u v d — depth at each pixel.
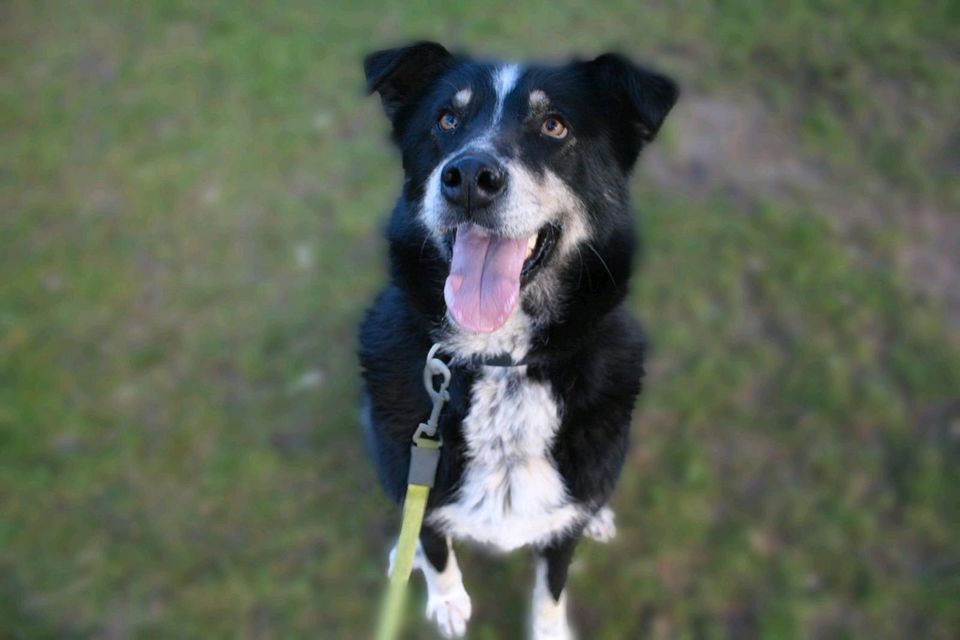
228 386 0.85
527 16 1.44
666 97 0.57
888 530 0.72
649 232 0.98
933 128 1.13
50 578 0.70
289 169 1.11
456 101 0.59
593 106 0.60
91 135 1.19
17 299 0.93
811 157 1.10
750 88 1.23
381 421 0.60
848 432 0.79
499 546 0.64
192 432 0.81
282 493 0.76
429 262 0.59
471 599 0.71
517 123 0.57
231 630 0.68
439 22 1.44
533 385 0.58
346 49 1.37
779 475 0.76
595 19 1.43
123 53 1.39
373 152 1.14
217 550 0.73
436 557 0.65
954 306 0.89
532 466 0.58
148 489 0.76
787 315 0.89
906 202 1.02
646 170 1.07
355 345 0.88
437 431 0.58
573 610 0.69
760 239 0.97
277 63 1.33
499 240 0.57
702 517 0.74
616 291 0.60
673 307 0.90
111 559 0.72
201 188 1.08
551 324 0.58
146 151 1.16
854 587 0.69
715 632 0.67
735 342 0.87
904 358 0.83
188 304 0.93
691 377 0.84
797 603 0.68
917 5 1.41
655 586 0.70
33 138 1.19
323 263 0.97
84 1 1.57
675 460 0.77
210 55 1.37
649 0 1.48
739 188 1.05
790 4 1.44
